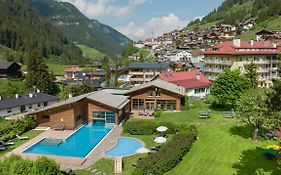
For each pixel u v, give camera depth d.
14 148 45.03
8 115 71.38
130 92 70.75
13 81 116.88
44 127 56.38
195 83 86.31
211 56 100.44
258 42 101.69
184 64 152.75
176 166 37.66
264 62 95.19
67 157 41.50
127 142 48.09
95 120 59.62
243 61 93.25
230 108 67.81
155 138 48.34
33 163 25.70
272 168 36.22
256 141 45.38
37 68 109.44
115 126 57.34
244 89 62.16
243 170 35.94
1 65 124.19
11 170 25.05
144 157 39.56
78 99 56.88
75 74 156.00
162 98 69.62
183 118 61.22
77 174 35.97
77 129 55.53
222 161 38.78
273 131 49.25
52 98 84.38
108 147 45.59
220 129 52.31
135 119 62.41
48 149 45.19
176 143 42.03
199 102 75.75
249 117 45.41
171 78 87.94
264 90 44.38
